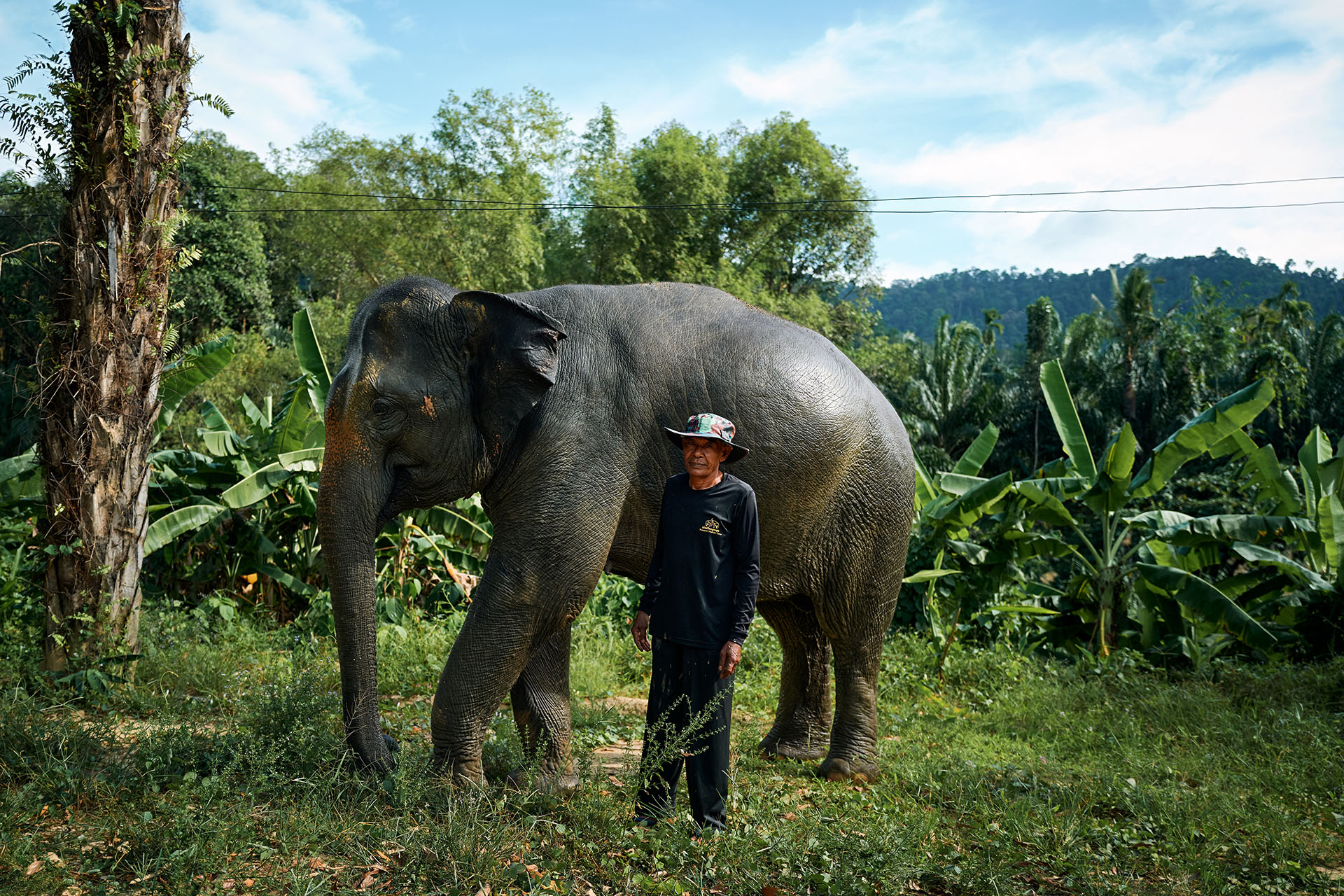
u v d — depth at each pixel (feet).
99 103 18.62
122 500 19.11
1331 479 32.01
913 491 17.02
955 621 28.02
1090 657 29.35
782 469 14.61
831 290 131.54
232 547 28.84
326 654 23.36
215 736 13.83
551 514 13.15
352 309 97.45
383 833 10.92
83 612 18.56
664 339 14.23
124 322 19.10
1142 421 109.09
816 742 18.07
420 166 92.63
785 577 15.61
